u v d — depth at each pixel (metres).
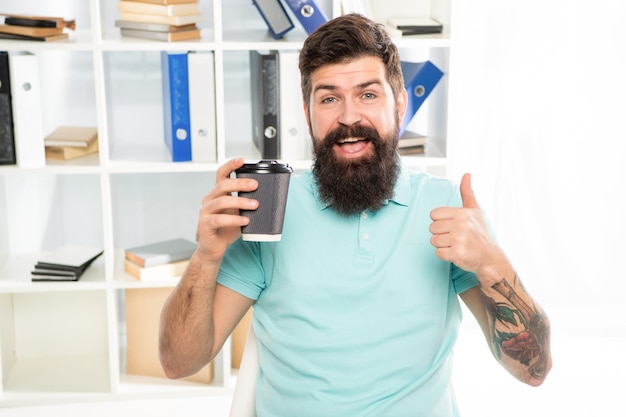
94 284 2.83
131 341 3.00
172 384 2.96
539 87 3.41
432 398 1.57
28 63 2.67
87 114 3.09
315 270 1.57
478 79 3.39
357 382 1.53
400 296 1.55
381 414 1.53
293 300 1.57
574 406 2.89
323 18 2.68
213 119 2.77
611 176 3.51
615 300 3.59
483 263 1.43
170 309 1.56
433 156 2.82
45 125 3.08
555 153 3.46
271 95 2.75
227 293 1.61
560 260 3.55
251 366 1.70
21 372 3.04
